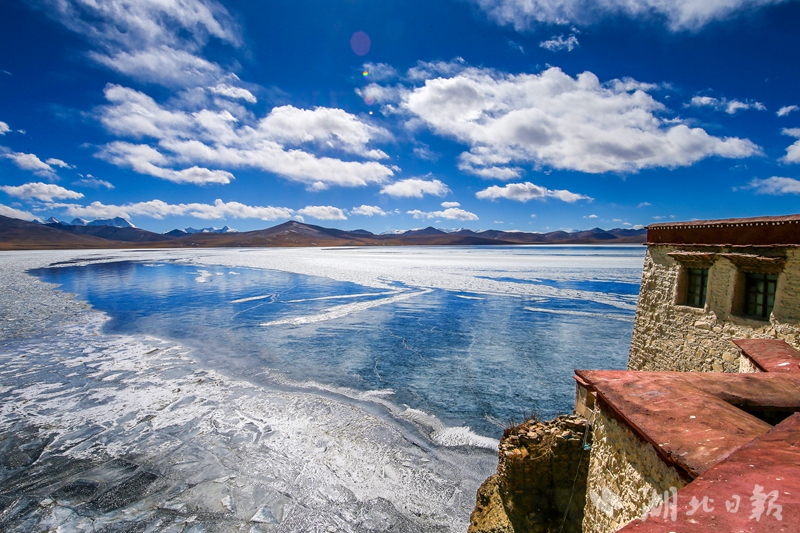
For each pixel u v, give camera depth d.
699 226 11.32
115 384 17.73
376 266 80.00
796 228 8.88
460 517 9.81
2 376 18.59
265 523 9.49
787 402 4.17
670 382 4.58
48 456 12.00
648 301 13.32
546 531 8.14
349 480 11.10
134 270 72.44
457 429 14.05
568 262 90.31
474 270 70.69
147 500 10.18
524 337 26.05
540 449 8.58
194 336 26.41
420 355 22.42
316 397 16.56
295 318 31.92
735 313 10.10
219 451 12.38
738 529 1.72
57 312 33.88
